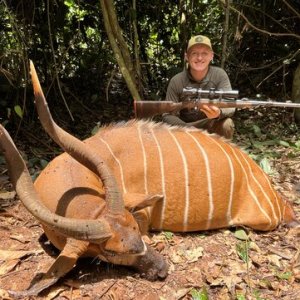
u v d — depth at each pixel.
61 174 2.86
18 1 5.60
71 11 6.47
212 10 7.10
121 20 6.66
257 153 4.96
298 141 5.19
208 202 3.21
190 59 4.00
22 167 2.53
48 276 2.58
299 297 2.78
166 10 7.01
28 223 3.38
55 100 6.20
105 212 2.63
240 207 3.34
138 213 2.93
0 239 3.16
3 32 5.81
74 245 2.57
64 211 2.68
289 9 7.05
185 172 3.18
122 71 4.60
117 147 3.14
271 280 2.91
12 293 2.51
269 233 3.39
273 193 3.49
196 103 3.69
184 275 2.87
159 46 7.50
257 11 7.06
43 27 5.81
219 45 7.07
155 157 3.15
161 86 7.07
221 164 3.27
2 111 5.55
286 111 6.47
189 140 3.32
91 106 6.74
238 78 7.52
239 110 6.51
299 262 3.06
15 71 5.54
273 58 7.46
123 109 6.72
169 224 3.21
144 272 2.74
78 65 6.81
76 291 2.65
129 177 3.08
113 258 2.61
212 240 3.23
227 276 2.90
